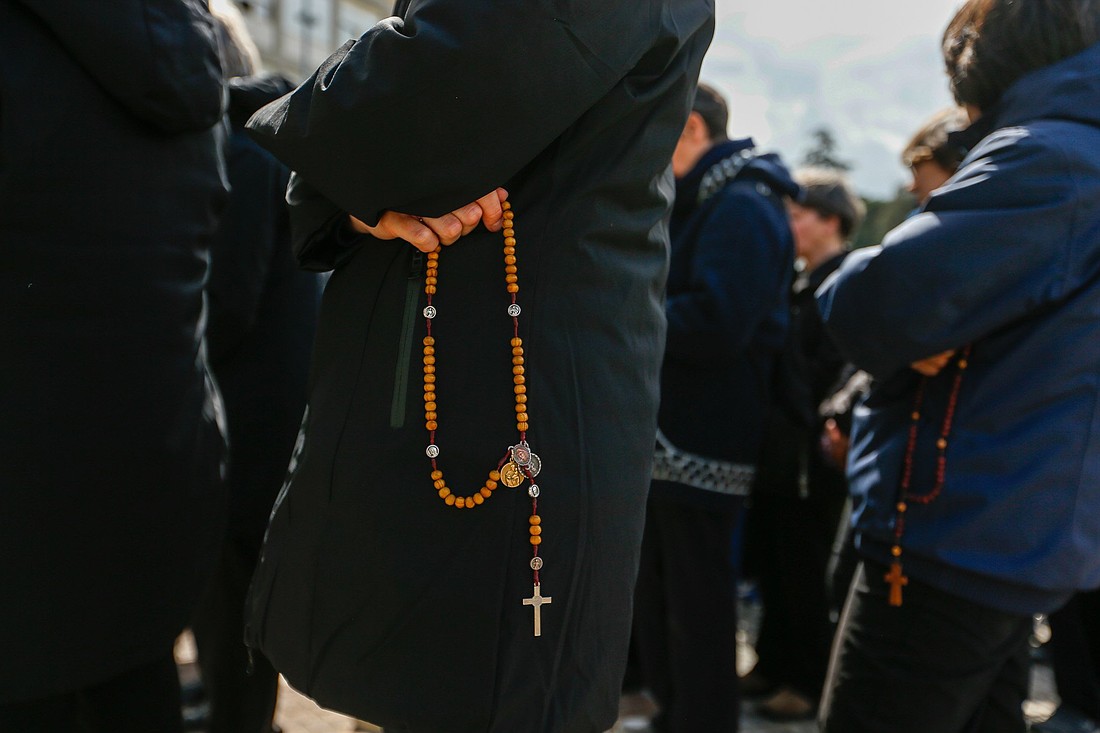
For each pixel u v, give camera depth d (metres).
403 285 1.06
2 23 1.18
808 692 2.67
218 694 1.85
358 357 1.08
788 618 2.69
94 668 1.31
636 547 1.14
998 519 1.38
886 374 1.52
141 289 1.31
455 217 1.02
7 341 1.22
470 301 1.04
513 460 1.02
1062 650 2.53
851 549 2.20
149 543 1.35
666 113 1.09
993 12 1.52
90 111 1.24
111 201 1.27
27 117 1.18
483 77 0.93
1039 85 1.47
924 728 1.45
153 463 1.33
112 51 1.22
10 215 1.20
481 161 0.97
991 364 1.44
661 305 1.19
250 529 1.84
